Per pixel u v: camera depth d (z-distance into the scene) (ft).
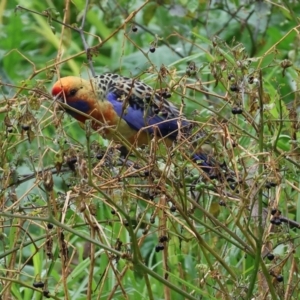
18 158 27.12
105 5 44.60
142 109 34.06
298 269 29.48
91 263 27.76
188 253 33.76
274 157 27.04
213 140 28.30
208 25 44.01
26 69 49.60
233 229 31.42
